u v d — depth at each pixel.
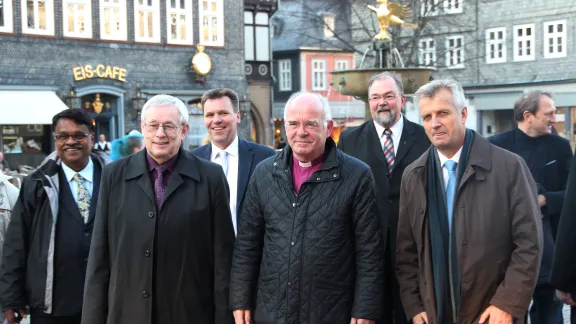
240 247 4.73
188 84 26.25
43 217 5.33
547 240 6.26
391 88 5.91
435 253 4.47
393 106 5.91
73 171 5.50
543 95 6.48
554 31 32.19
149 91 25.06
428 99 4.41
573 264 4.45
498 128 35.00
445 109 4.36
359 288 4.46
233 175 6.00
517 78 33.53
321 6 45.44
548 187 6.51
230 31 27.36
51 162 5.47
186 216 4.59
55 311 5.27
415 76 11.31
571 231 4.43
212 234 4.74
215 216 4.73
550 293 6.33
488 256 4.29
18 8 21.92
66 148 5.40
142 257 4.51
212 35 26.97
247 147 6.09
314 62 46.34
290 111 4.46
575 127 31.64
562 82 31.67
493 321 4.23
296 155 4.52
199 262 4.65
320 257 4.38
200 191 4.68
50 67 22.66
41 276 5.27
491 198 4.32
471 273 4.30
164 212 4.57
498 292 4.25
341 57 47.34
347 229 4.49
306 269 4.38
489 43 34.28
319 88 46.56
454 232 4.41
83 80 23.47
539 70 32.78
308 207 4.46
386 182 5.87
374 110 5.97
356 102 46.81
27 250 5.36
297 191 4.57
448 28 33.56
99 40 23.83
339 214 4.44
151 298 4.51
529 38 33.06
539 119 6.47
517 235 4.30
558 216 6.55
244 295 4.64
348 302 4.48
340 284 4.44
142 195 4.59
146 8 25.12
